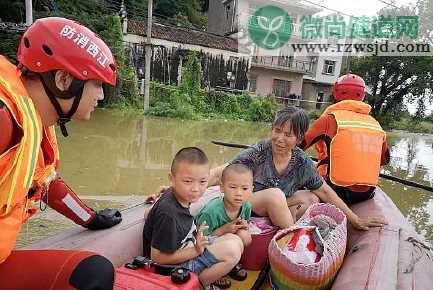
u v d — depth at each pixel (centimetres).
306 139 275
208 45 1723
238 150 787
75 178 479
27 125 106
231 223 202
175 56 1647
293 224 214
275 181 235
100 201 410
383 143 280
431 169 821
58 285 117
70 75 121
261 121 1634
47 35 119
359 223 222
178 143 810
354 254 194
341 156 259
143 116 1242
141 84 1436
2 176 105
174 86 1584
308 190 248
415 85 2139
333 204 234
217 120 1459
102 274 121
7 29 824
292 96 2172
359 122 265
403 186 621
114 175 509
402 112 2370
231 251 178
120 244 187
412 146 1316
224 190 201
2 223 110
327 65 2308
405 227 221
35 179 129
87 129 833
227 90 1784
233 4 2084
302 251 177
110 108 1296
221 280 201
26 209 129
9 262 123
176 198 175
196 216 213
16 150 106
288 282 177
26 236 306
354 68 2258
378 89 2267
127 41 1540
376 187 294
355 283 161
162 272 152
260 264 215
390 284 157
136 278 148
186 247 173
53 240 185
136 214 218
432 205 533
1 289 118
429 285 164
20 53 123
